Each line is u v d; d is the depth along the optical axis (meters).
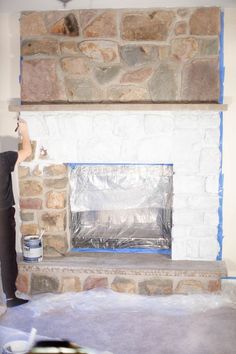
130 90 3.55
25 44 3.57
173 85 3.51
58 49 3.56
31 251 3.57
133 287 3.49
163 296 3.45
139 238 3.87
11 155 3.29
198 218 3.62
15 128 3.71
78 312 3.25
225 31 3.48
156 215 3.84
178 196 3.61
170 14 3.46
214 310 3.26
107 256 3.76
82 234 3.92
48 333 2.93
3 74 3.68
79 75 3.57
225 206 3.63
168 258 3.70
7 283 3.33
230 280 3.46
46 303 3.38
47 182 3.68
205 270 3.41
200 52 3.46
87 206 3.86
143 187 3.81
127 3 3.35
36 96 3.60
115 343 2.79
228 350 2.70
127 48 3.51
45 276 3.54
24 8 3.47
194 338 2.85
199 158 3.56
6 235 3.29
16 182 3.78
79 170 3.82
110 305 3.34
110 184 3.82
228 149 3.58
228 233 3.65
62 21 3.53
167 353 2.66
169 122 3.55
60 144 3.65
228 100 3.54
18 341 1.94
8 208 3.28
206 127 3.52
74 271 3.50
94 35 3.52
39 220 3.72
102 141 3.63
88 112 3.60
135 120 3.58
